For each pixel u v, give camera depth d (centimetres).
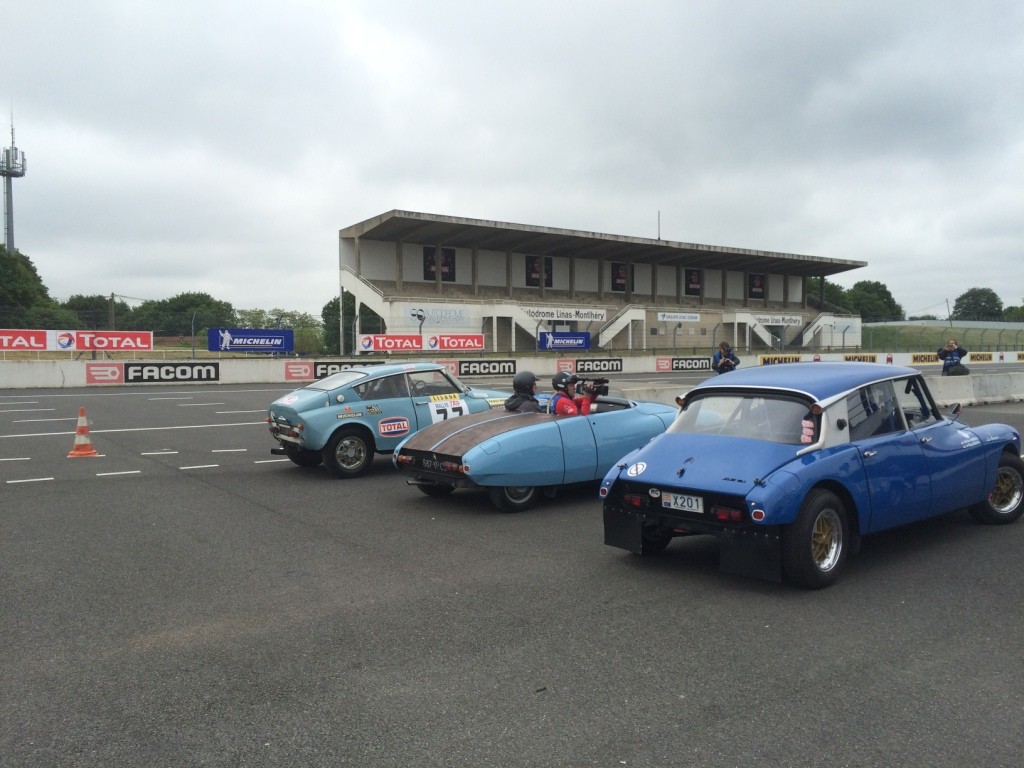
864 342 6581
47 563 575
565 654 402
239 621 454
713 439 547
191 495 841
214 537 655
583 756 301
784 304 7150
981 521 675
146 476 962
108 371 2709
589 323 5159
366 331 4647
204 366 2877
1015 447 681
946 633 427
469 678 373
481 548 620
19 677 378
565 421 779
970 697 349
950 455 599
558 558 589
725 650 405
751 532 488
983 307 12862
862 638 420
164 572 553
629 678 372
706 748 306
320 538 653
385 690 361
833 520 511
